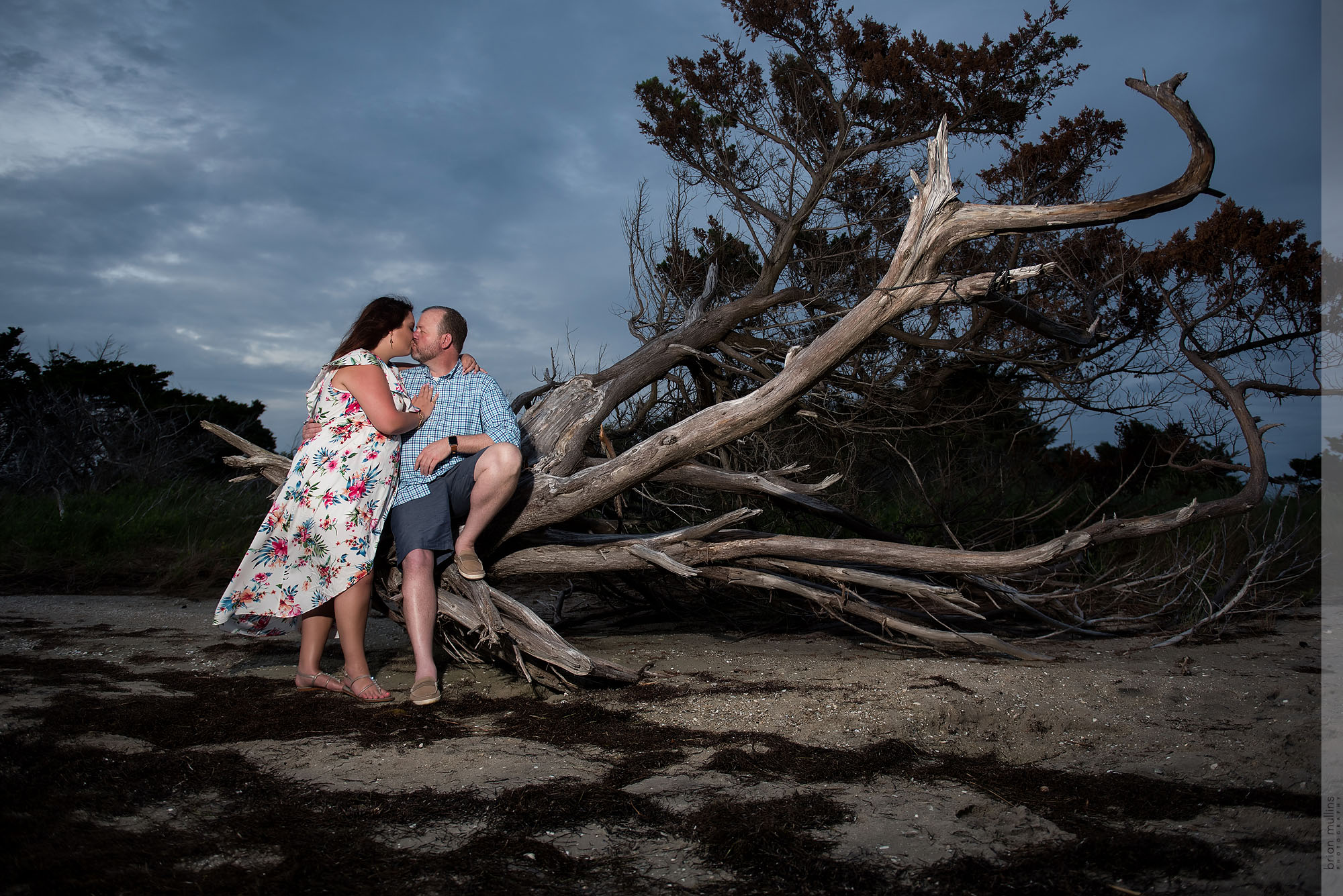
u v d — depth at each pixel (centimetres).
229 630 392
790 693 369
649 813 232
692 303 995
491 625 380
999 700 362
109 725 302
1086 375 842
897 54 879
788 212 954
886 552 478
